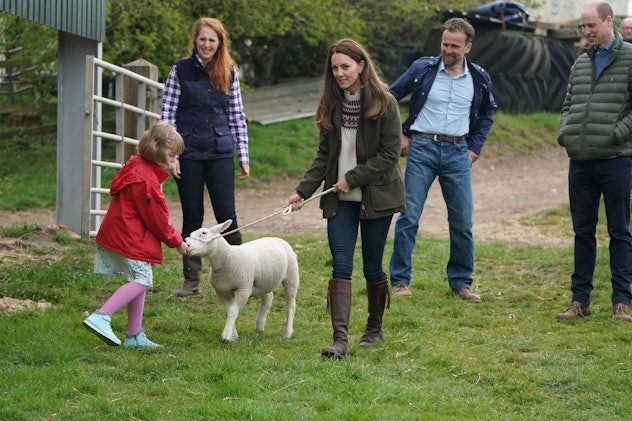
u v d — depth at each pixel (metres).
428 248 11.17
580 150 7.93
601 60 7.96
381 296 6.81
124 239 6.45
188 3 19.64
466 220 8.92
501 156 21.56
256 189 17.47
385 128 6.30
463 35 8.73
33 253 9.70
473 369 6.31
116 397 5.38
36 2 9.87
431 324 7.75
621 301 8.06
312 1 20.92
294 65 24.97
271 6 20.34
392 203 6.41
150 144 6.46
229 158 8.38
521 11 23.47
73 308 7.66
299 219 14.32
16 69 20.06
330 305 6.45
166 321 7.47
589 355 6.75
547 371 6.29
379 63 24.11
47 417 5.02
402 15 23.28
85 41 11.23
